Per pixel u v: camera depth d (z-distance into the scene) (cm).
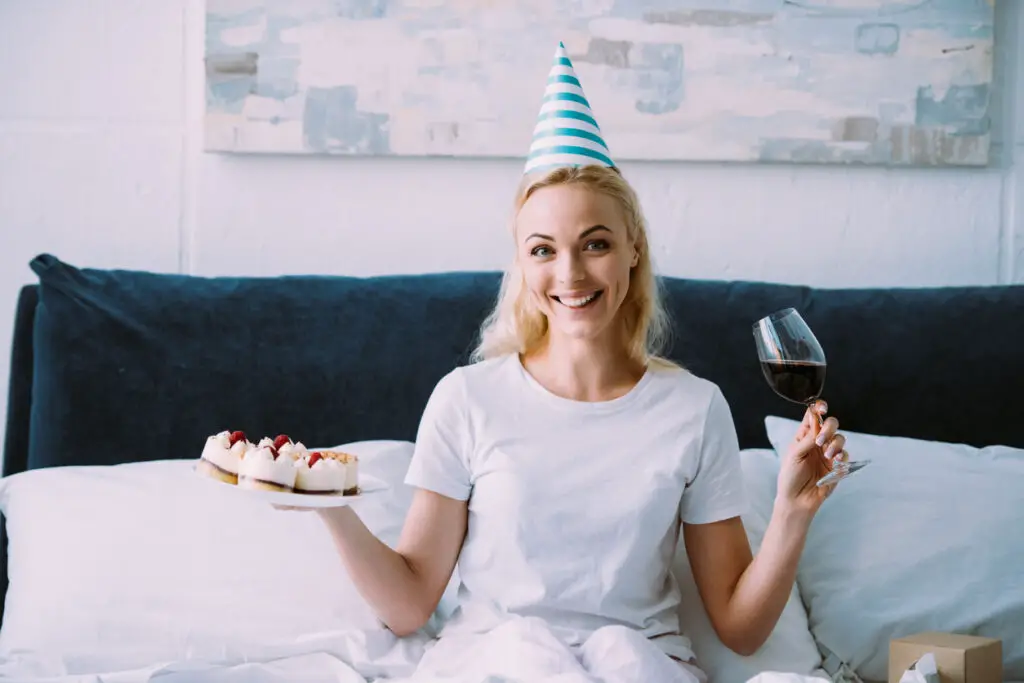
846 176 222
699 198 222
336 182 220
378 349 198
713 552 158
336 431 195
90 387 189
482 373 164
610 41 217
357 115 216
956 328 203
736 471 159
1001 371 200
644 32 217
